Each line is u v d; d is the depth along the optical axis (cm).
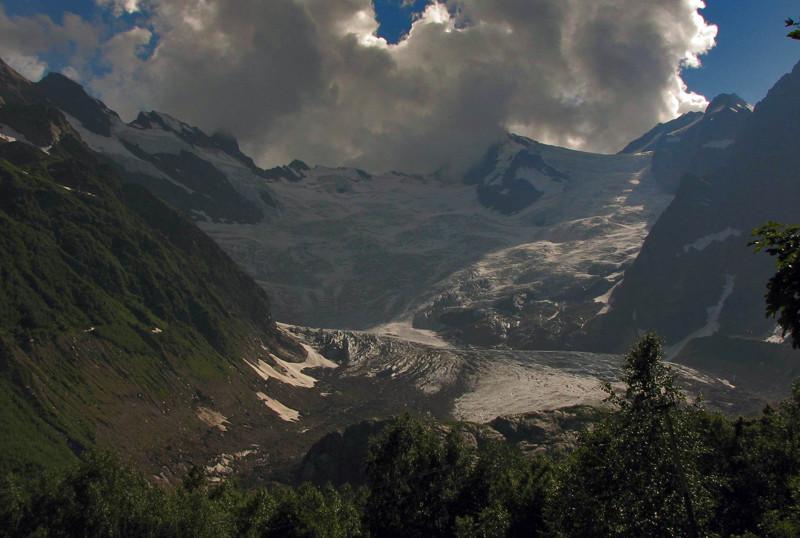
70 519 4481
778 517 3697
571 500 3819
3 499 4531
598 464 3659
